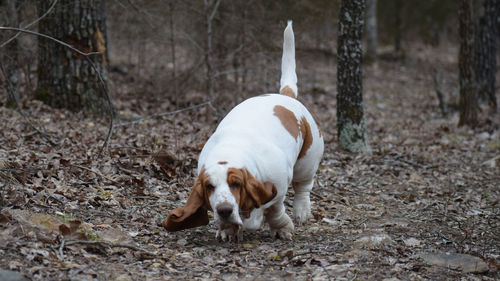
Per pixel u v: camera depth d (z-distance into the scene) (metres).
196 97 12.45
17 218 4.27
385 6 28.25
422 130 11.83
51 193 5.11
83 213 4.92
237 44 11.77
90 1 9.24
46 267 3.66
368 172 7.96
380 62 25.34
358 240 4.86
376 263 4.37
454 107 15.56
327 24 15.18
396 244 4.92
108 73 10.03
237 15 11.76
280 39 11.57
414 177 7.84
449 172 8.38
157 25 11.55
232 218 3.92
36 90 9.70
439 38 33.88
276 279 3.93
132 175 6.16
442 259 4.54
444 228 5.62
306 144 5.07
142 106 11.16
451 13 31.86
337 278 4.00
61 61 9.40
